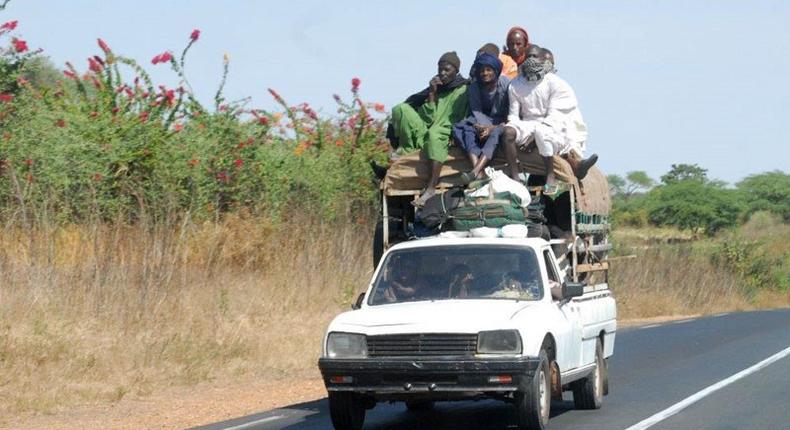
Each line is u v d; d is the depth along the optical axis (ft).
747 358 172.14
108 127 188.03
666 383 143.13
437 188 122.93
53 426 112.37
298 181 226.38
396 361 95.20
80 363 136.56
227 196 210.59
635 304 323.57
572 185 121.08
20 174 172.14
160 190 193.16
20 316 144.97
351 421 101.60
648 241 413.80
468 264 107.86
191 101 210.18
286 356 161.17
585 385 117.60
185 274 176.96
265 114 223.92
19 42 179.73
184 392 136.56
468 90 127.65
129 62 201.36
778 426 105.40
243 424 110.32
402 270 108.47
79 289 158.71
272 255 207.21
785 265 463.83
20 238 163.63
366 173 245.24
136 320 155.94
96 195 182.60
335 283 205.87
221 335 164.14
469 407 123.65
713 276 379.35
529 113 125.59
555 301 107.04
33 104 184.44
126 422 114.83
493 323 95.55
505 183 115.24
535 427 96.43
